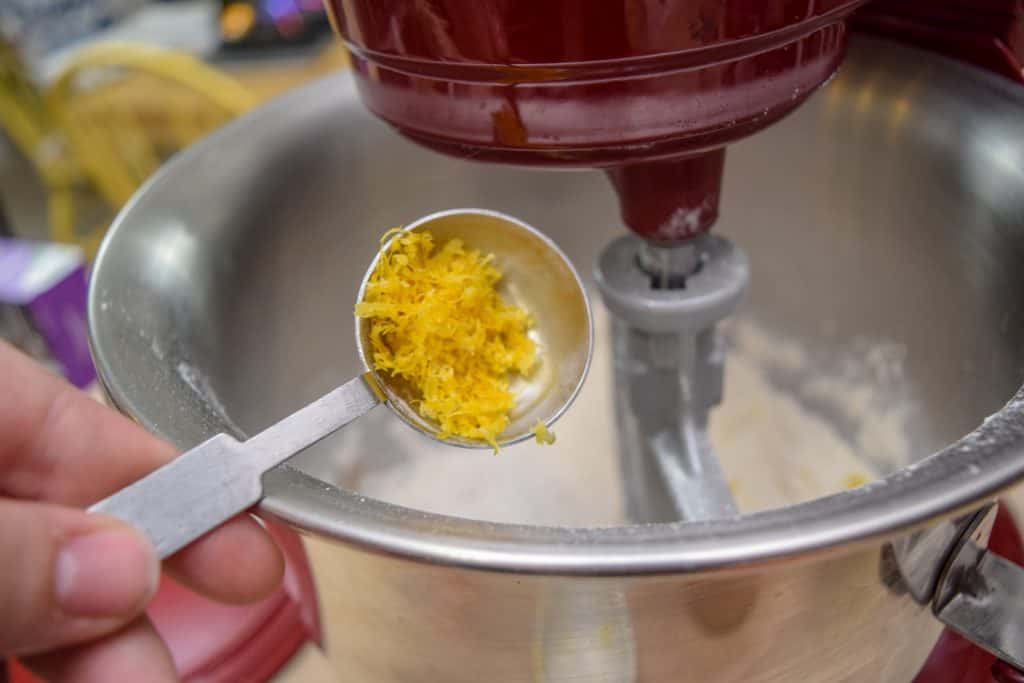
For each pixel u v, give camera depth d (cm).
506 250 23
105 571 17
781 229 35
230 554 20
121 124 73
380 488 35
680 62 19
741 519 17
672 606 18
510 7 18
